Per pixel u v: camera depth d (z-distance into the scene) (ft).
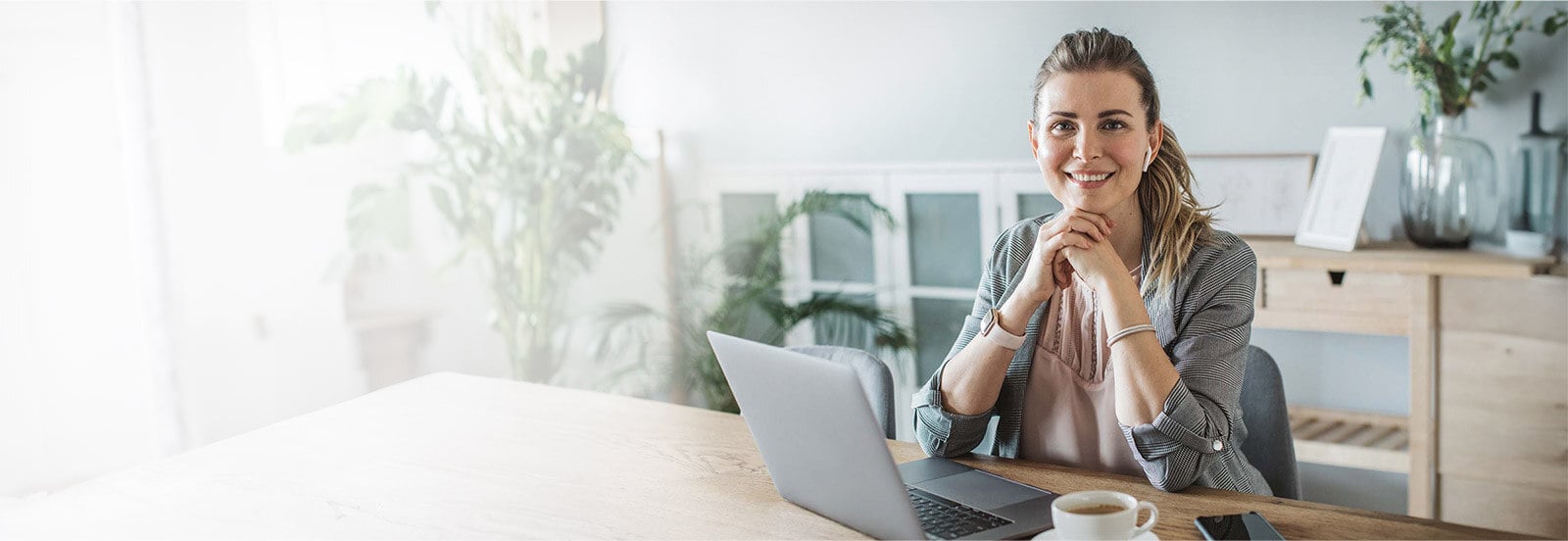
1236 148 10.09
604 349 12.46
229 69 10.92
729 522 4.68
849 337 12.44
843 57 12.01
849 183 12.21
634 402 6.74
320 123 11.08
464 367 13.21
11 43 9.55
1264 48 9.84
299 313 11.50
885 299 12.17
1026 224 5.75
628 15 13.32
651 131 13.23
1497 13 8.93
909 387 12.17
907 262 11.96
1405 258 8.73
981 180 11.37
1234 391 5.02
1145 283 5.23
